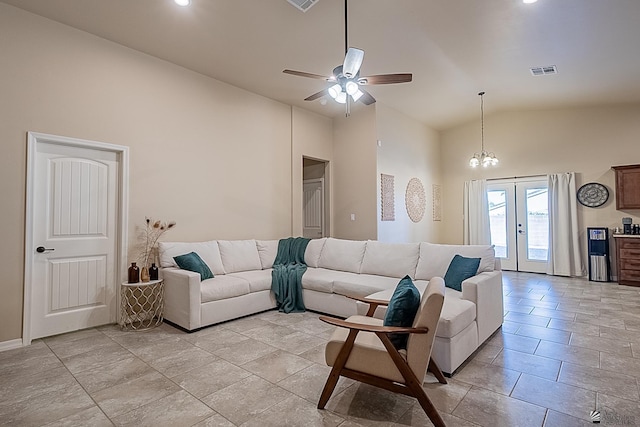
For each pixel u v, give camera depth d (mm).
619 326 3486
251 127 5195
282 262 4836
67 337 3275
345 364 2004
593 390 2199
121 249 3732
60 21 3320
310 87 5086
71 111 3400
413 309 2045
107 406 2043
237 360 2703
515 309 4168
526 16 3488
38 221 3254
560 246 6539
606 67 4617
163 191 4121
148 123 3996
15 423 1874
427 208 7570
